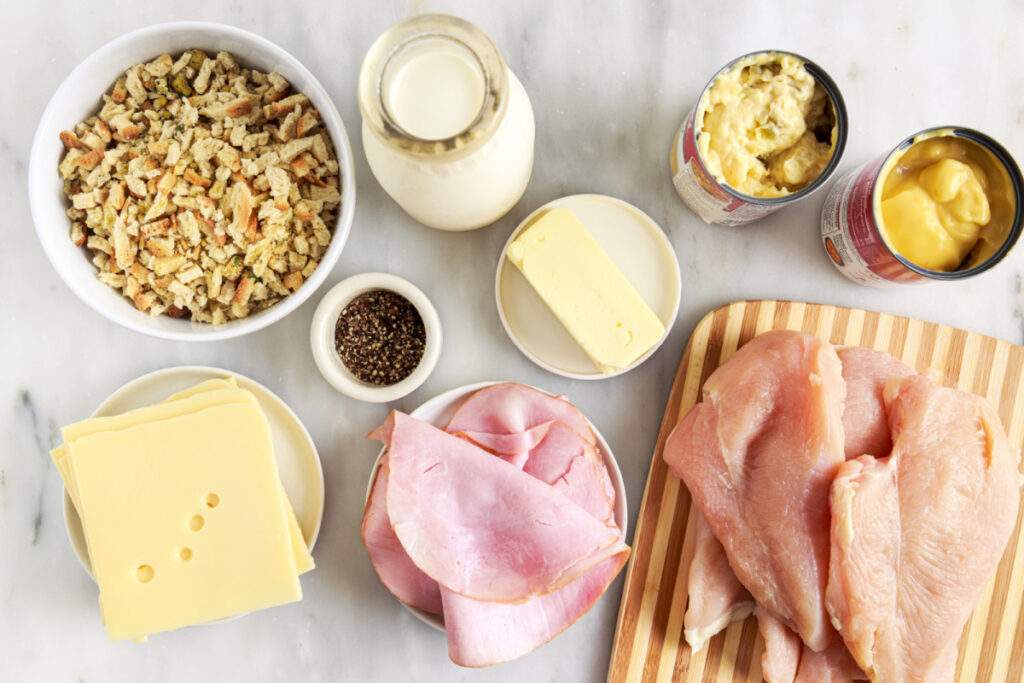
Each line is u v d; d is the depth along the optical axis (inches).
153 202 17.1
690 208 19.1
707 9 19.1
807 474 16.8
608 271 17.7
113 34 18.9
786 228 19.2
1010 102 19.3
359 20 19.0
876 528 16.6
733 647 18.4
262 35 19.0
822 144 17.3
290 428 18.5
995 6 19.2
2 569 18.9
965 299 19.2
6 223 18.9
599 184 19.2
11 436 19.0
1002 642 18.6
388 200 19.1
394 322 18.5
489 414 17.8
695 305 19.2
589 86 19.1
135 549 16.9
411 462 16.9
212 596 17.0
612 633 18.8
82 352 19.0
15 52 18.8
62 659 18.9
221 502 17.0
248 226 17.1
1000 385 18.9
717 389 17.6
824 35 19.2
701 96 16.7
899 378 17.7
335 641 19.0
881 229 16.7
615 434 19.1
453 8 19.0
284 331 19.0
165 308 17.5
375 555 17.7
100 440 17.0
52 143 16.9
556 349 18.8
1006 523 17.3
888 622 16.8
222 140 17.4
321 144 17.5
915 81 19.3
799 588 16.8
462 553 16.9
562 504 16.9
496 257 19.2
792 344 17.3
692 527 18.3
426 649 19.0
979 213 16.6
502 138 15.1
